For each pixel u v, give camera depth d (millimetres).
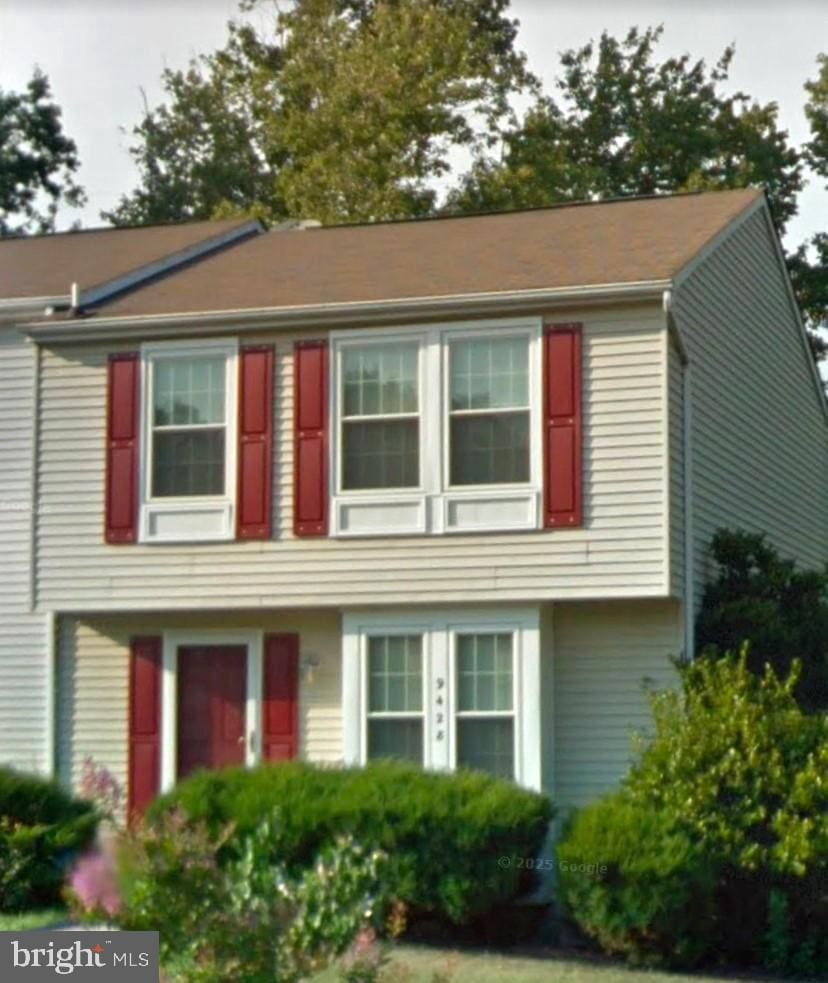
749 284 23906
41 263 25031
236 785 16656
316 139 37781
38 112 47750
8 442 22234
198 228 27266
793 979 15375
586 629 20297
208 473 21031
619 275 19812
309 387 20672
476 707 19969
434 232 24875
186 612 21344
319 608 20703
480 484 19984
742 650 18188
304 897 10312
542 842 16578
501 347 20062
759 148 37969
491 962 15461
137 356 21359
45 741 21719
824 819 15703
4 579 22031
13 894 16688
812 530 27281
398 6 39156
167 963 10094
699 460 20875
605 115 39156
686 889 15453
